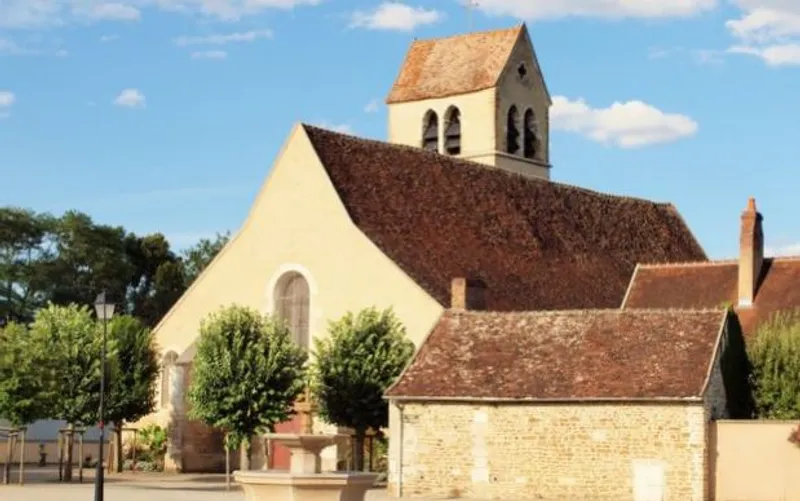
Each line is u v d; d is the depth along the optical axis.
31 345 50.62
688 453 42.16
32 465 66.88
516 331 47.78
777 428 42.34
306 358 51.28
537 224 64.00
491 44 72.94
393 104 74.31
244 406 49.31
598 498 43.28
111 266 103.69
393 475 46.59
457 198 61.09
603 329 46.41
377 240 54.97
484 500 44.69
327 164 56.78
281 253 57.56
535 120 74.12
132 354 58.88
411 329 52.81
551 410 44.25
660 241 72.25
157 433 60.62
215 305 59.66
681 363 43.69
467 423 45.53
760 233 56.34
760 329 49.81
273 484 27.22
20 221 99.69
